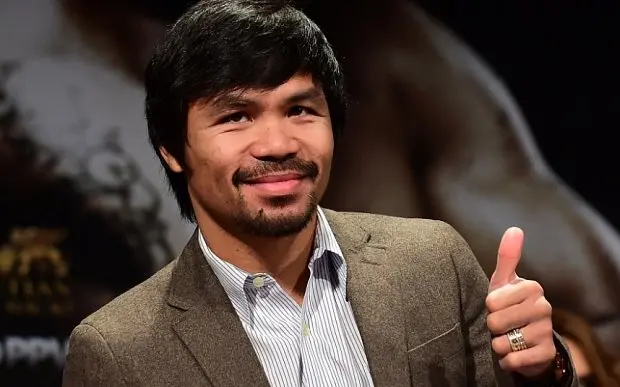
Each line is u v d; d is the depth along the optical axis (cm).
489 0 568
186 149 259
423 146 562
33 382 508
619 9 573
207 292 262
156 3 532
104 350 250
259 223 246
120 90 524
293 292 273
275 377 255
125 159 524
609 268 580
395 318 266
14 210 508
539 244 572
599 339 577
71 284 514
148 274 526
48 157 512
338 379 259
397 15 559
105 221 520
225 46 241
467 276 288
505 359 240
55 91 514
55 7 514
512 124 570
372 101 556
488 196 566
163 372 248
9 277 505
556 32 573
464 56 566
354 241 287
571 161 577
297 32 247
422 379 262
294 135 246
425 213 562
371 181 556
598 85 575
